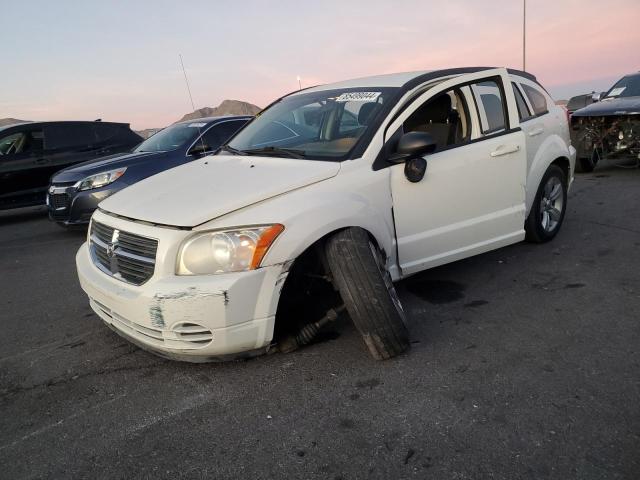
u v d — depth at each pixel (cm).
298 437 231
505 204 391
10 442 240
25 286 486
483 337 313
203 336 260
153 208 286
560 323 325
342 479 205
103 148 945
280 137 374
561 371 271
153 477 213
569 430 225
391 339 280
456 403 248
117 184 629
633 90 831
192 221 260
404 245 332
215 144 691
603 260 431
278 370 286
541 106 466
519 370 275
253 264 257
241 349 269
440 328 328
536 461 208
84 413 260
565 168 492
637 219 544
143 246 271
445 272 425
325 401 256
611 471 201
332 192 290
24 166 871
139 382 285
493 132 385
